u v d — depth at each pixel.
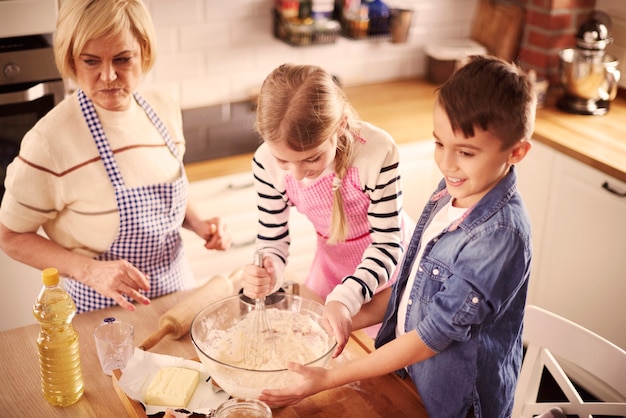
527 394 1.73
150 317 1.71
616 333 2.79
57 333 1.36
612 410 1.62
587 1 3.32
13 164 1.74
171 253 1.93
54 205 1.76
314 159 1.46
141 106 1.87
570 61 3.06
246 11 3.23
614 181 2.62
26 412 1.38
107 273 1.67
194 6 3.11
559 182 2.88
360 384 1.47
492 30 3.57
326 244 1.86
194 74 3.24
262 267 1.48
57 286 1.38
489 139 1.17
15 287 2.55
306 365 1.33
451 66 3.58
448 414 1.38
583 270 2.87
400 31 3.49
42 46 2.46
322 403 1.42
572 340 1.65
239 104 3.34
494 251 1.25
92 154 1.75
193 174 2.72
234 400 1.25
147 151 1.85
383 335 1.58
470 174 1.22
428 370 1.39
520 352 1.44
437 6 3.64
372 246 1.66
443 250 1.35
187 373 1.44
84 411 1.39
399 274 1.54
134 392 1.40
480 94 1.15
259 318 1.47
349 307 1.52
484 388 1.36
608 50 3.27
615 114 3.13
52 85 2.53
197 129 3.06
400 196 1.66
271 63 3.38
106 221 1.80
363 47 3.56
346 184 1.65
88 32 1.61
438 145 1.25
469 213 1.31
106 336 1.53
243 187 2.83
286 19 3.22
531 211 3.06
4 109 2.47
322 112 1.39
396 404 1.42
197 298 1.68
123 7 1.64
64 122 1.73
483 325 1.33
